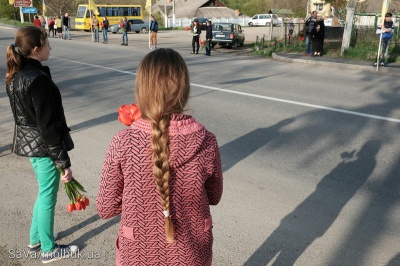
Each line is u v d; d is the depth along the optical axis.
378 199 4.18
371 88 10.16
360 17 18.47
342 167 5.00
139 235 1.60
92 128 6.59
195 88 9.90
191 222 1.63
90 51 19.78
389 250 3.31
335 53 16.91
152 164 1.53
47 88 2.50
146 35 35.72
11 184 4.43
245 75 12.12
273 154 5.43
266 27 52.75
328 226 3.66
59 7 48.81
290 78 11.65
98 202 1.63
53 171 2.87
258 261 3.16
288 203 4.08
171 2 66.88
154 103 1.53
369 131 6.44
